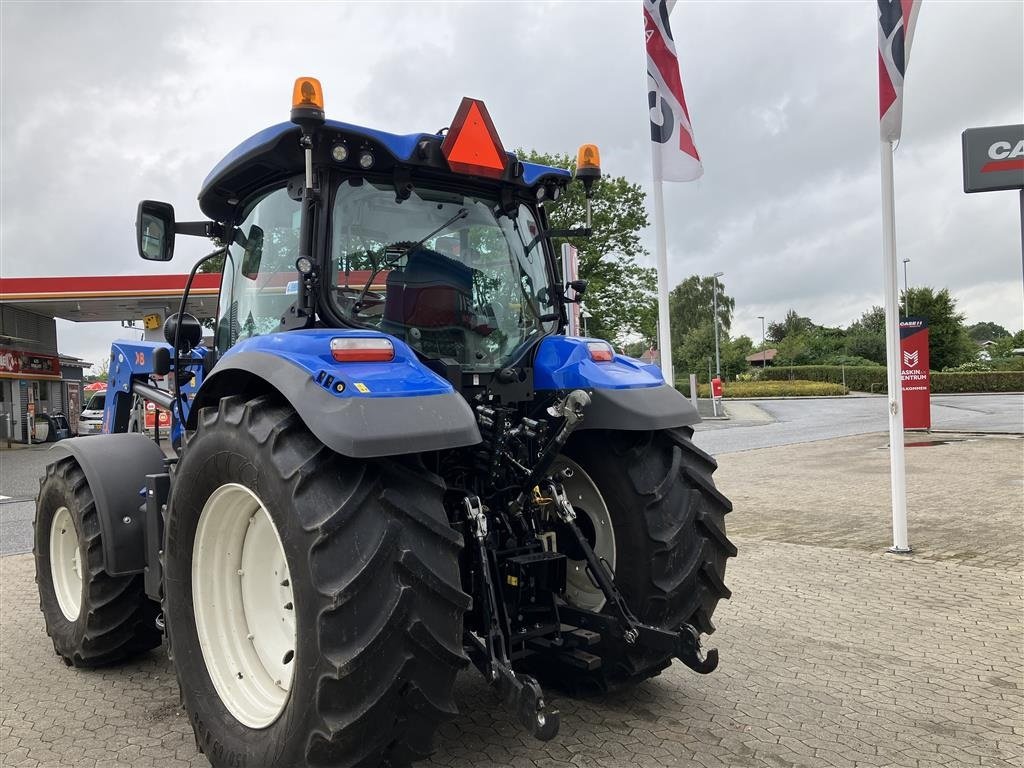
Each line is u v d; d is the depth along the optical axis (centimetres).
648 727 312
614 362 346
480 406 313
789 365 6212
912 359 1648
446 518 250
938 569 554
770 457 1331
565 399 318
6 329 2242
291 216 309
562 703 338
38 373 2438
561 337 341
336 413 230
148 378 493
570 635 309
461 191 328
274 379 247
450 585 238
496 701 342
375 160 300
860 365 5947
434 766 283
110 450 399
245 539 293
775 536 684
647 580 318
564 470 345
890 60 611
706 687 352
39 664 413
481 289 329
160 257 366
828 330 8125
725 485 1010
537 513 327
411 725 236
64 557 432
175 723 335
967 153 1106
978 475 998
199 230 373
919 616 449
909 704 330
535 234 356
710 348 5997
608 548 330
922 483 955
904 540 607
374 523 234
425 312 311
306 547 228
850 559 591
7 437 2302
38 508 438
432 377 259
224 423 267
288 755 239
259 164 311
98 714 345
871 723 312
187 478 285
